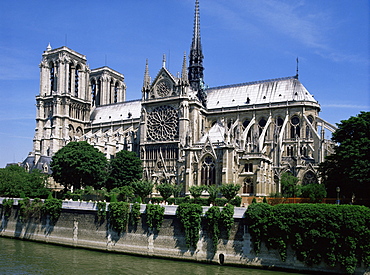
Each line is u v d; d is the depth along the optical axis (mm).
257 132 108062
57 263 66625
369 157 75375
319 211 59031
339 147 81125
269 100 135500
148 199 89000
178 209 69250
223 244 65312
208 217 66312
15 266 64688
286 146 126688
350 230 56719
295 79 136250
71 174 114875
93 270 62312
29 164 148375
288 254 60656
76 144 121250
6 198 96125
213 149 89812
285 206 61875
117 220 74688
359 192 76188
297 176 112562
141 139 137000
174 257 68625
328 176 86188
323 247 58062
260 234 62531
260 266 62219
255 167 96500
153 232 71562
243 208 64750
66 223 82812
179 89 131500
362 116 82875
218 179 88500
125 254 73375
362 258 56125
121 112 175250
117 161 125375
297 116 128625
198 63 149625
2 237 93250
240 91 144750
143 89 139125
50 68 181125
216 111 141250
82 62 182500
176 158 128875
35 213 88250
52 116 171375
